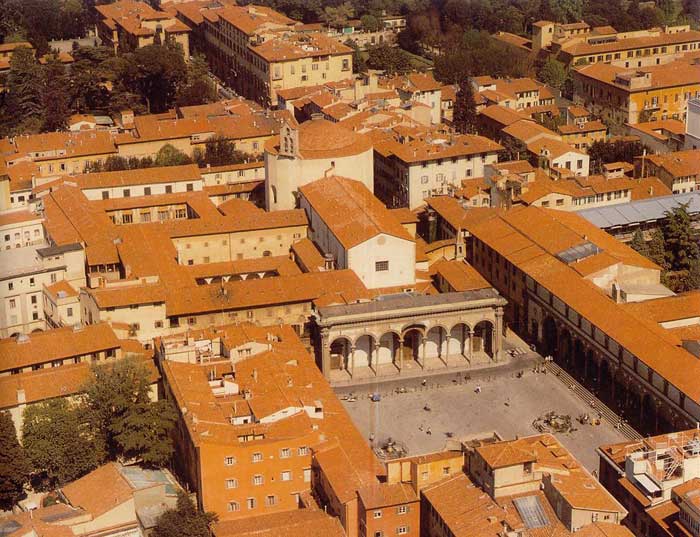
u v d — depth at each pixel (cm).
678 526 19850
